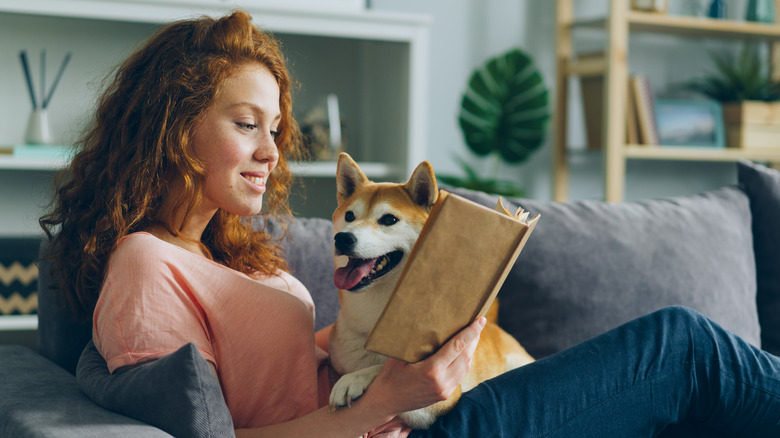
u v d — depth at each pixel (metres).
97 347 0.87
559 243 1.33
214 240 1.05
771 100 2.99
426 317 0.72
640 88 2.80
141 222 0.92
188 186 0.88
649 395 0.95
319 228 1.34
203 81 0.88
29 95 2.22
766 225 1.50
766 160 3.00
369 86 2.50
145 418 0.73
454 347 0.74
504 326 1.31
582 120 3.02
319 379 0.98
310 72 2.50
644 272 1.34
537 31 2.93
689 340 0.98
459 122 2.80
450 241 0.69
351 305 0.92
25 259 1.93
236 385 0.84
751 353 1.00
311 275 1.27
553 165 2.92
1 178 2.21
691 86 3.09
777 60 3.19
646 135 2.79
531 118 2.83
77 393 0.86
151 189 0.89
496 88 2.80
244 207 0.91
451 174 2.85
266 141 0.91
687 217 1.43
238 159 0.89
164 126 0.87
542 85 2.83
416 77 2.19
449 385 0.77
